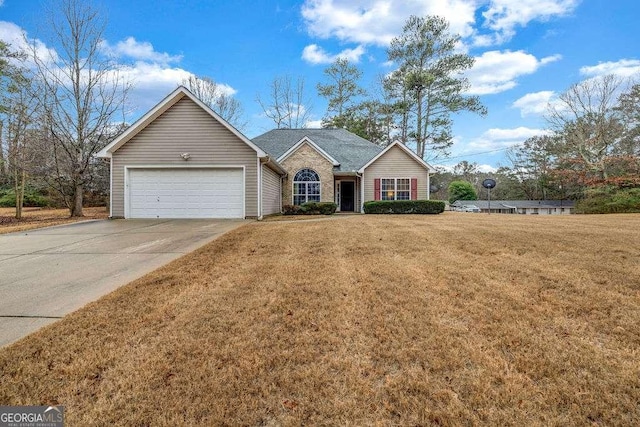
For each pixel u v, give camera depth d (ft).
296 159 60.29
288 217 47.01
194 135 42.16
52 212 65.05
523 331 9.73
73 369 7.86
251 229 30.58
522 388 7.22
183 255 19.89
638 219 41.57
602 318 10.52
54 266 17.53
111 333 9.61
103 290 13.64
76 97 52.34
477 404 6.79
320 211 54.44
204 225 34.65
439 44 93.04
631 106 94.73
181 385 7.34
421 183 61.00
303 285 13.89
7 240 25.79
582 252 19.31
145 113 41.01
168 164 41.98
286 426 6.25
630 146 96.37
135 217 42.06
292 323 10.35
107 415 6.48
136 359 8.29
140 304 11.79
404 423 6.34
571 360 8.21
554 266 16.40
